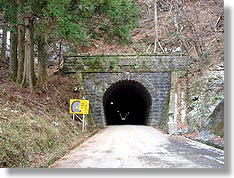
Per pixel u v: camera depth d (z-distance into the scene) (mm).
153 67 21094
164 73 21000
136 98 34125
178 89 18938
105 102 25734
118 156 7816
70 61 21344
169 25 31672
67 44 24016
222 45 20719
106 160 7172
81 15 14430
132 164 6633
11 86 13680
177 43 27844
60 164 6621
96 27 17828
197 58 20703
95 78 21062
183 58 21000
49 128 9305
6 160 5305
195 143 11102
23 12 12062
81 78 20828
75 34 12711
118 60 21281
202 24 25828
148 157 7656
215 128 11484
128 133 15859
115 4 14836
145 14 34781
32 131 7824
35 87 14750
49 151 7539
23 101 11570
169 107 17562
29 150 6449
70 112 14438
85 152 8570
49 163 6520
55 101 15336
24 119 8500
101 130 18266
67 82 20156
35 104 12453
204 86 16391
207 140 10906
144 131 17297
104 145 10312
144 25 33094
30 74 14469
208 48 21312
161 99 20688
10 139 6070
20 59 15156
